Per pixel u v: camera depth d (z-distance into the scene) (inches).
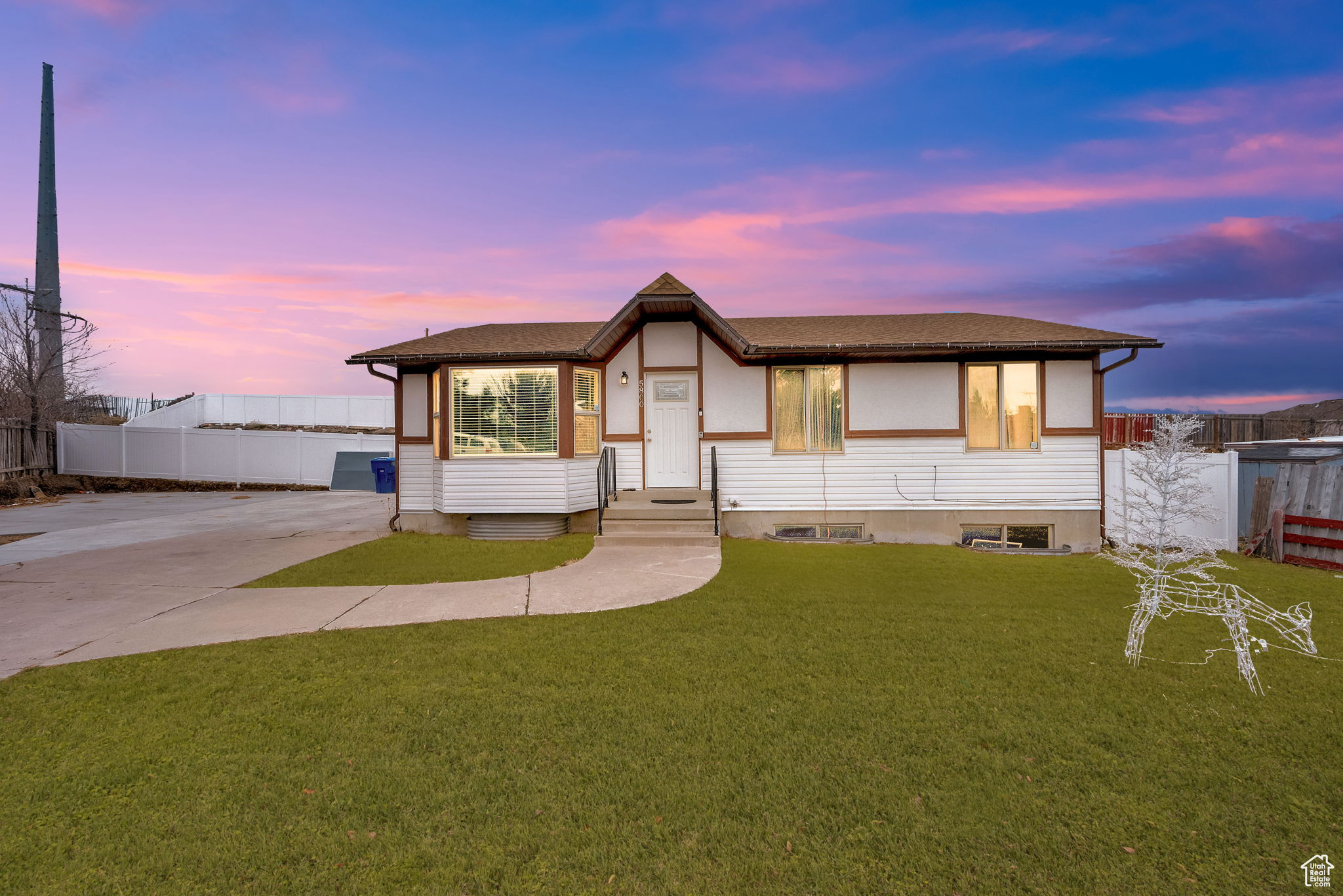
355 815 129.6
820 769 145.6
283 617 270.7
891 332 491.5
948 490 478.3
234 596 307.1
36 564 386.3
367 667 211.2
